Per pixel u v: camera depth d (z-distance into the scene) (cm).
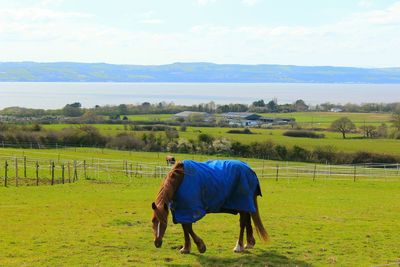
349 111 18175
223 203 1489
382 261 1488
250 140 8362
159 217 1330
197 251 1557
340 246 1691
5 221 2134
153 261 1427
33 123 10444
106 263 1402
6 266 1363
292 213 2512
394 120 10656
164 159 7188
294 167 6072
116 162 6369
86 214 2369
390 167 6969
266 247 1639
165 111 16075
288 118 14200
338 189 4162
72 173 5072
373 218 2388
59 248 1592
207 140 8512
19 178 4522
